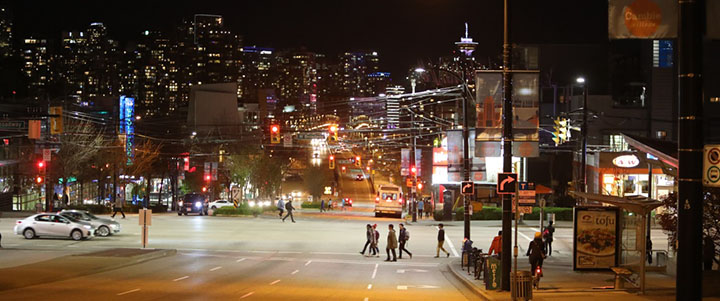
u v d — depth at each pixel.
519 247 41.19
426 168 98.19
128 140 91.81
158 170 105.19
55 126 37.19
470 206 36.41
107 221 44.56
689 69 13.06
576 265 28.41
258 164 90.69
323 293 23.66
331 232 49.28
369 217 68.62
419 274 30.83
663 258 29.83
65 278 26.00
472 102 70.75
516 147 23.92
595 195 25.42
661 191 59.56
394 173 178.88
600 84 82.06
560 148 69.44
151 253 33.97
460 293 24.50
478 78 24.28
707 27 13.20
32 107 95.06
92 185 112.25
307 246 41.47
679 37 13.21
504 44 23.31
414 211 59.12
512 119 23.66
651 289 23.67
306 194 150.00
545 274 28.53
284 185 169.25
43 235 41.78
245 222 56.66
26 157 79.81
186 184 113.69
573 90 79.44
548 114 76.31
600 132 71.62
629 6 14.48
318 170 131.50
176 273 28.50
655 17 14.41
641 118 69.31
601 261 28.38
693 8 13.06
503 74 23.39
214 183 102.31
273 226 53.06
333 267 32.66
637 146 28.72
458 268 31.80
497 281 23.98
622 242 29.52
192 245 40.72
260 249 39.66
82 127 91.31
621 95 75.12
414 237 47.03
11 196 75.31
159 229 49.38
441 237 37.66
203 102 128.00
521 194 23.39
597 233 28.31
